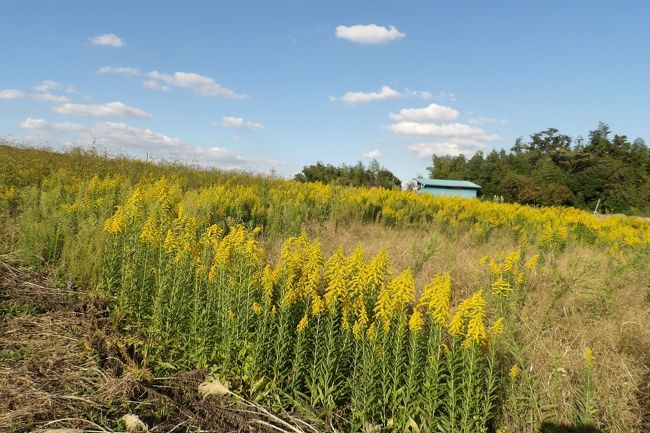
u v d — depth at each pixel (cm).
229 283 497
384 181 4631
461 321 385
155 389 444
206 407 425
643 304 672
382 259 477
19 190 1035
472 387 373
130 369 451
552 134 10106
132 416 386
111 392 422
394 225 1334
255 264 497
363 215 1345
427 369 393
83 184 1041
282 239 971
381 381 417
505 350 442
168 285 558
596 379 439
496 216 1609
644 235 1431
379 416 415
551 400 408
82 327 537
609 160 7800
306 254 503
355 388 416
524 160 8338
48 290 636
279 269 477
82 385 434
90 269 675
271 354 464
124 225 643
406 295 420
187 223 602
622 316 604
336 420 414
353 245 942
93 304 596
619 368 463
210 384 444
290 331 470
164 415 407
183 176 1545
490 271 704
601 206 6306
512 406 394
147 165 1628
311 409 423
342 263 478
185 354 499
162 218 687
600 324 560
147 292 580
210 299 525
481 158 9144
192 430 391
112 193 1027
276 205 1148
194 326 508
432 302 402
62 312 573
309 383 443
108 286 623
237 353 475
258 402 436
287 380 453
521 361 410
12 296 603
